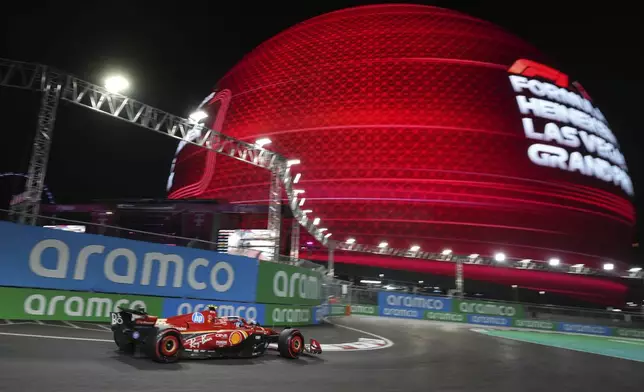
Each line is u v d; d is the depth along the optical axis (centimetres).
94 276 1498
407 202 7869
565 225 8275
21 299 1342
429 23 9706
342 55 9575
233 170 9294
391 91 8819
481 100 8725
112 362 887
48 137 1936
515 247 7800
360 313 4350
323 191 8244
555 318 4734
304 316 2406
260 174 8894
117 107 2134
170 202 5559
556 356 1814
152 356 923
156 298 1639
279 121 9231
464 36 9519
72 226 3156
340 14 10481
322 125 8812
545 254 7944
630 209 9881
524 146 8500
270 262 2125
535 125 8794
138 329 934
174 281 1705
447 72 9000
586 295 8312
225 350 1048
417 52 9231
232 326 1069
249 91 10094
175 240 5359
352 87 9050
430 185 7969
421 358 1420
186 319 1005
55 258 1420
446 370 1182
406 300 4522
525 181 8238
